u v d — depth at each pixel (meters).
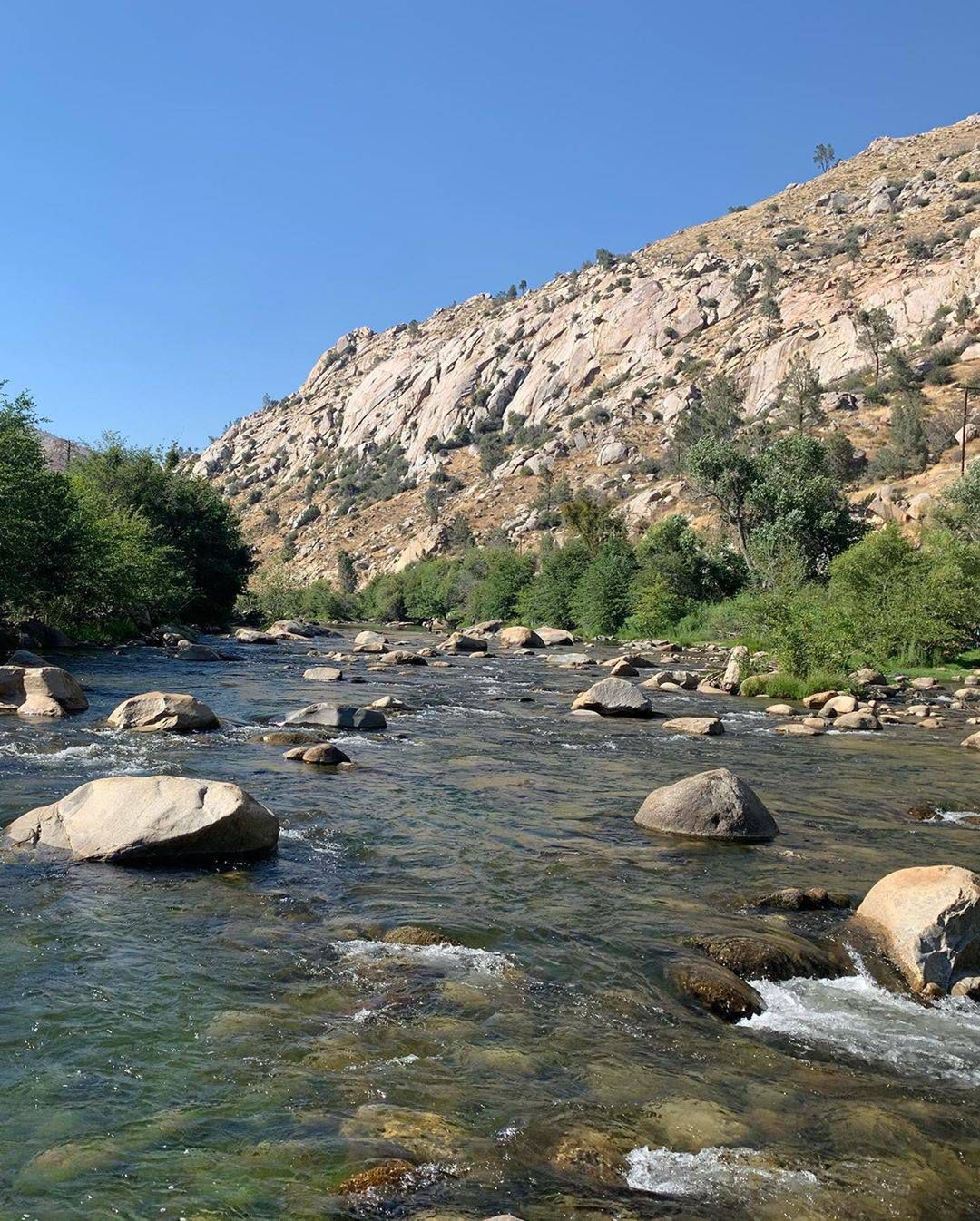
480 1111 4.70
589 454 113.12
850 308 105.19
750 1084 5.13
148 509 50.06
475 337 161.62
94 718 16.73
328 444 180.88
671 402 112.44
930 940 6.87
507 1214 3.88
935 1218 4.04
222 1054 5.18
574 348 138.50
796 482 54.56
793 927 7.57
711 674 30.77
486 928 7.34
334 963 6.52
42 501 31.06
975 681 27.80
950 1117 4.89
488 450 129.62
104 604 36.75
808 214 152.62
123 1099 4.69
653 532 54.19
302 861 8.96
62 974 6.14
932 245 111.56
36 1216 3.79
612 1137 4.52
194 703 16.05
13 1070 4.94
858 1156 4.48
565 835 10.30
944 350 89.12
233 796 9.12
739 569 53.81
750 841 10.27
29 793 10.84
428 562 92.75
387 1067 5.11
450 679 28.09
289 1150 4.29
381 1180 4.08
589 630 55.25
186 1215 3.82
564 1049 5.43
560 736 17.34
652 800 10.95
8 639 30.52
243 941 6.87
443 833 10.19
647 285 138.38
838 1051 5.61
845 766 14.96
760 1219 3.96
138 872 8.37
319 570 120.31
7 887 7.77
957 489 46.78
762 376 105.44
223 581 55.41
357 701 21.30
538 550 89.38
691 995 6.23
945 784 13.66
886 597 33.25
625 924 7.50
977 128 169.50
